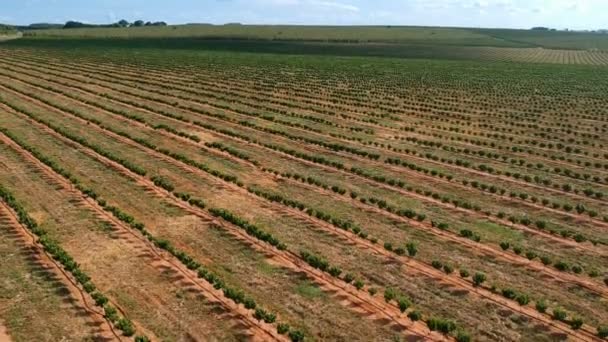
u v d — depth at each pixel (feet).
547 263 93.35
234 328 72.90
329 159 159.02
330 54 585.63
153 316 74.95
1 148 157.07
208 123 205.16
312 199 124.57
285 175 140.97
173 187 124.26
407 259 94.84
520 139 192.85
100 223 105.40
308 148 171.63
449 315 77.97
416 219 114.01
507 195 131.34
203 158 155.22
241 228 104.58
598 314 79.41
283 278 86.63
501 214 116.06
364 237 102.63
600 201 128.47
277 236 102.53
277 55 547.90
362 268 91.04
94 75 336.90
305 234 103.96
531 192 133.90
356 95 285.64
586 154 172.76
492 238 105.09
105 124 195.00
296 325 74.02
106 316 73.61
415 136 194.08
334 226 107.86
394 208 118.21
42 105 229.45
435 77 375.04
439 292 84.02
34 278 83.87
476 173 149.07
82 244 96.12
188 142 173.58
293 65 435.12
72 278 84.33
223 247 97.09
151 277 85.35
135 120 204.74
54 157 149.89
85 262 89.51
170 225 106.01
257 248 97.09
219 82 322.14
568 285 87.51
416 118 228.84
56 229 102.06
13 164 142.10
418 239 103.55
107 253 92.94
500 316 78.07
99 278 84.48
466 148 178.09
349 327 74.02
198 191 126.72
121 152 158.20
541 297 83.66
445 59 565.94
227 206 117.60
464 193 131.95
